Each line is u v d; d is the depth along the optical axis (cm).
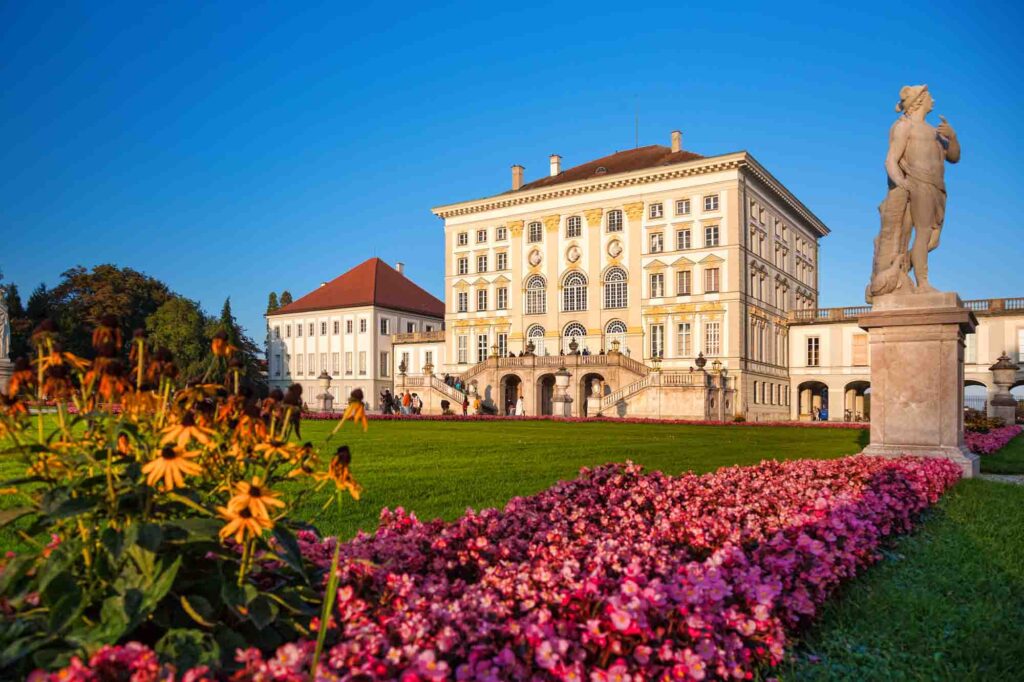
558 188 6141
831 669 422
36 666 279
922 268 1230
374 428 2570
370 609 335
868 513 676
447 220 6881
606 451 1744
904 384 1217
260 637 312
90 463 334
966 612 516
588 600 347
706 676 355
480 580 416
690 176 5619
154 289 7606
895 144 1255
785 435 2730
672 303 5669
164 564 312
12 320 6194
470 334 6712
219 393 374
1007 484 1141
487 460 1461
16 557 304
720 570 411
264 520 300
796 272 6925
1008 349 5412
